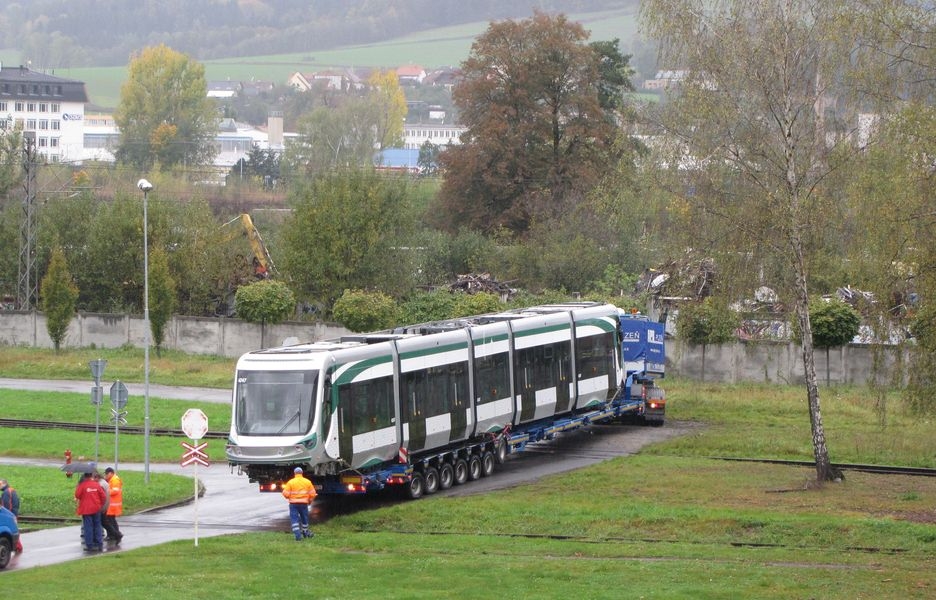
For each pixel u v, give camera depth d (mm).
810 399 109750
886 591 67000
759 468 118750
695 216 108125
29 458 130500
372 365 103062
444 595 66188
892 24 95250
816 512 95250
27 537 90938
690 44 106125
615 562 76375
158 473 120125
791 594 66000
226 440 143375
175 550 81750
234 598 66000
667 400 171125
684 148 108562
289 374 97625
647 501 100312
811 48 104312
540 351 129750
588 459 128375
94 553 84125
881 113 96812
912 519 92625
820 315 184500
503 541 84938
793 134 105938
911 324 98688
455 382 114312
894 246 93250
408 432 106375
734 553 80312
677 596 65375
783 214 104188
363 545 83812
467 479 116062
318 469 97500
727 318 114125
